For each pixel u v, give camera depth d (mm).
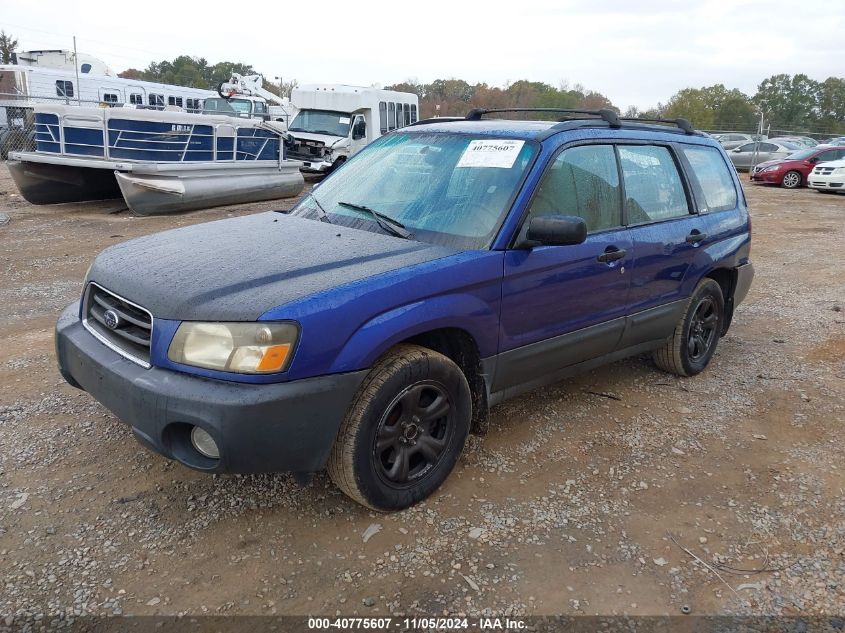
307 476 2826
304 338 2553
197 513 2994
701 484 3420
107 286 2967
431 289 2926
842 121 88750
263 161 14578
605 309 3855
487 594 2588
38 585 2523
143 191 11977
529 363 3525
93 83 22547
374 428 2824
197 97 26688
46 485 3152
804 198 17828
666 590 2652
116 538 2807
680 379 4844
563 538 2941
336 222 3605
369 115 19203
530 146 3523
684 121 4812
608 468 3545
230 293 2646
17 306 6168
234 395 2482
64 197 13492
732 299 5070
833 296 7316
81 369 2961
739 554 2877
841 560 2844
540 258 3369
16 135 19469
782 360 5273
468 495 3232
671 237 4223
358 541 2857
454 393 3137
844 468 3600
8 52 62312
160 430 2576
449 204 3451
